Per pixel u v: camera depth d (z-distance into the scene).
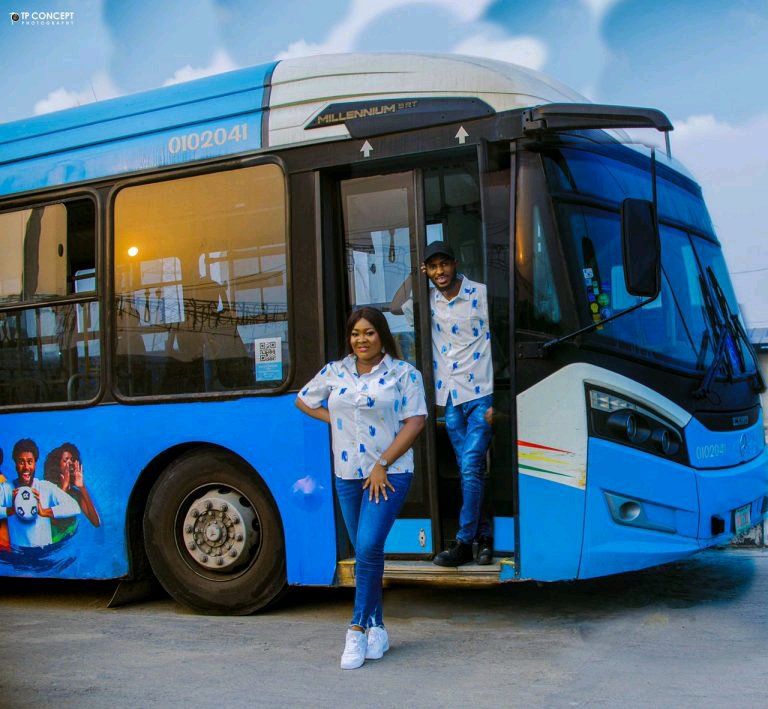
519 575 4.82
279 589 5.45
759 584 5.91
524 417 4.86
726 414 5.36
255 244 5.56
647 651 4.50
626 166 5.40
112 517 5.84
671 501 4.93
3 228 6.38
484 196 5.02
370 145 5.27
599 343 4.88
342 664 4.39
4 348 6.30
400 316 5.31
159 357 5.78
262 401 5.43
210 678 4.35
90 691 4.24
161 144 5.89
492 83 5.12
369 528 4.39
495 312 4.99
